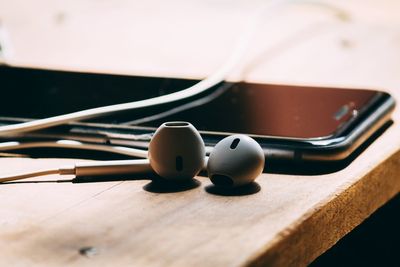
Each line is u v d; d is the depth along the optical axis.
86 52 0.55
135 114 0.32
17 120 0.29
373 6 0.76
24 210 0.22
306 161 0.26
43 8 0.74
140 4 0.77
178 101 0.33
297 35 0.62
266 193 0.24
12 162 0.27
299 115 0.31
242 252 0.20
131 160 0.26
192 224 0.21
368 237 0.35
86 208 0.23
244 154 0.24
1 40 0.44
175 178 0.25
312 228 0.22
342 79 0.45
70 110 0.32
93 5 0.76
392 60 0.52
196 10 0.74
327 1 0.73
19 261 0.19
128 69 0.47
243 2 0.78
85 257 0.20
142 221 0.22
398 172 0.29
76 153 0.28
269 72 0.47
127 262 0.19
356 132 0.28
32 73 0.39
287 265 0.21
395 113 0.35
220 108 0.33
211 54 0.54
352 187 0.25
